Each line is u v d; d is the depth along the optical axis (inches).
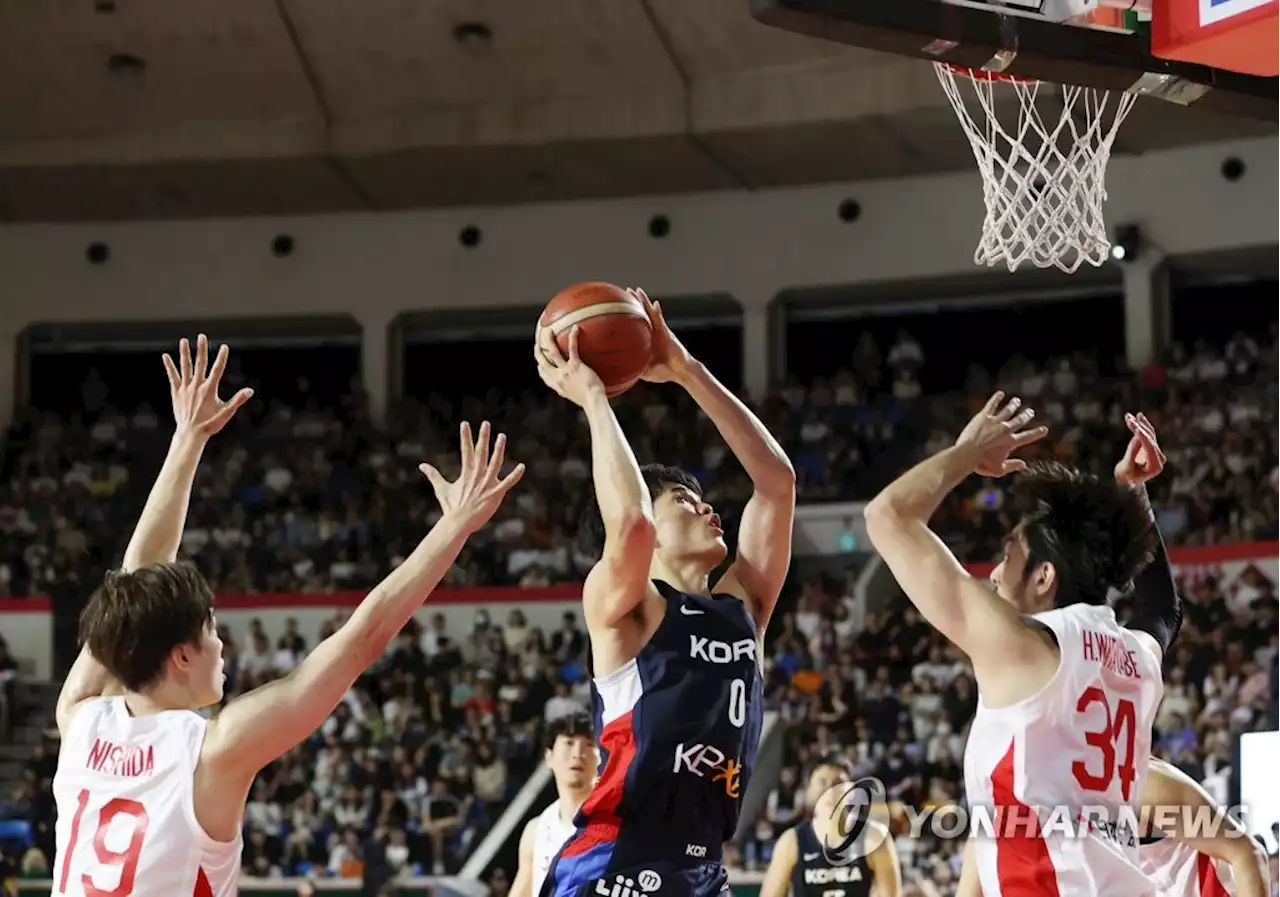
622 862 118.6
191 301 784.3
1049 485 121.5
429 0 628.7
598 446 120.5
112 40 657.0
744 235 747.4
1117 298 717.3
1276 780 171.0
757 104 660.7
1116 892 111.0
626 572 116.2
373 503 705.0
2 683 618.8
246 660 624.1
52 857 516.7
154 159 710.5
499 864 456.1
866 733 503.5
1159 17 181.6
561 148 693.9
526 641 605.9
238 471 732.7
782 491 135.8
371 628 107.3
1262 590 541.0
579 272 763.4
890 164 706.8
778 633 628.7
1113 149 690.8
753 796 502.0
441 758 538.9
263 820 526.3
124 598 109.8
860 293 744.3
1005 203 265.0
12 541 709.9
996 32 178.5
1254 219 671.1
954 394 697.0
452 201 766.5
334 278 780.0
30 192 749.3
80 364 812.6
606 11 629.9
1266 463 594.9
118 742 108.9
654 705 119.6
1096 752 113.4
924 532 116.3
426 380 800.9
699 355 788.6
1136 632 128.0
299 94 692.1
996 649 113.2
